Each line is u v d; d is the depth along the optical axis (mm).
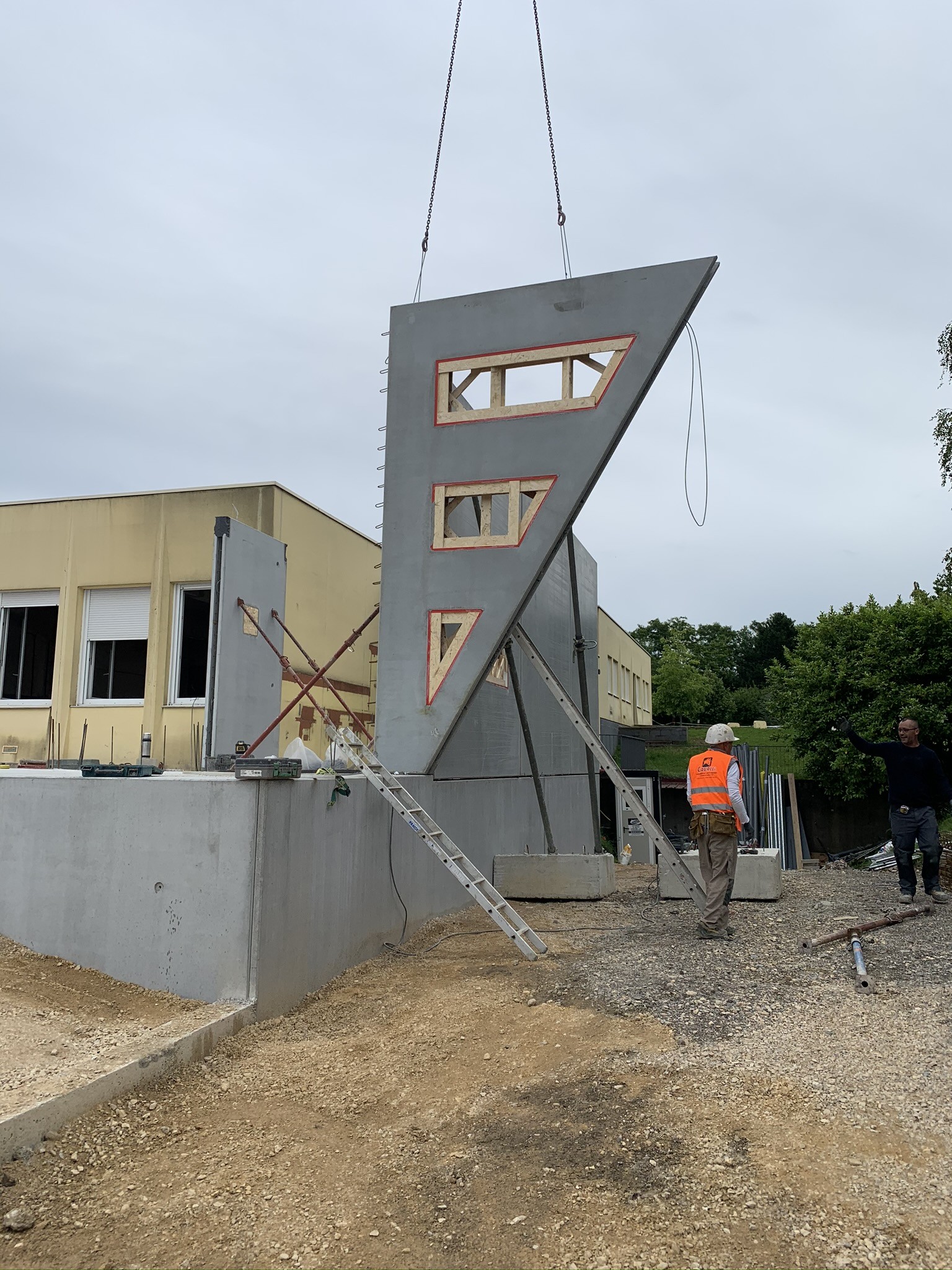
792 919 8422
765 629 74688
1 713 15266
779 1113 4445
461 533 10555
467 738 10711
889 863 15453
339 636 17156
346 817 7344
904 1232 3557
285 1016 6242
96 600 15219
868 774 18953
